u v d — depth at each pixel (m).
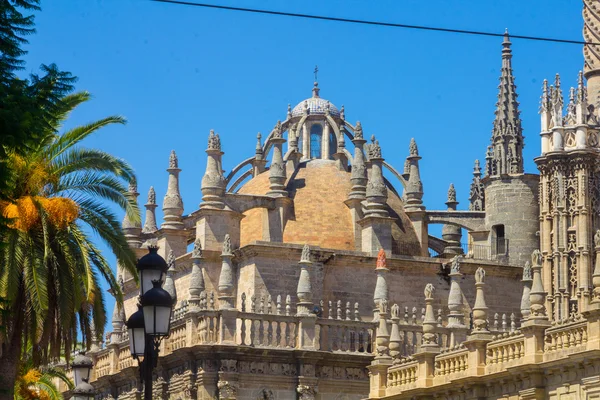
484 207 108.12
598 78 93.25
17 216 54.00
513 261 94.94
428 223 99.25
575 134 90.06
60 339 59.38
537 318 58.16
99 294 60.44
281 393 83.62
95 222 58.06
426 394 66.69
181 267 95.44
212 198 92.50
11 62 42.19
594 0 93.56
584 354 54.34
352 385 84.81
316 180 99.25
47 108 44.62
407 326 83.62
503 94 98.75
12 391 56.44
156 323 42.91
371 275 92.31
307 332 84.06
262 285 89.31
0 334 54.16
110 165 57.81
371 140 96.00
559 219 89.56
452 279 80.06
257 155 106.62
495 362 61.62
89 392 58.88
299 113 111.44
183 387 84.31
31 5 41.53
